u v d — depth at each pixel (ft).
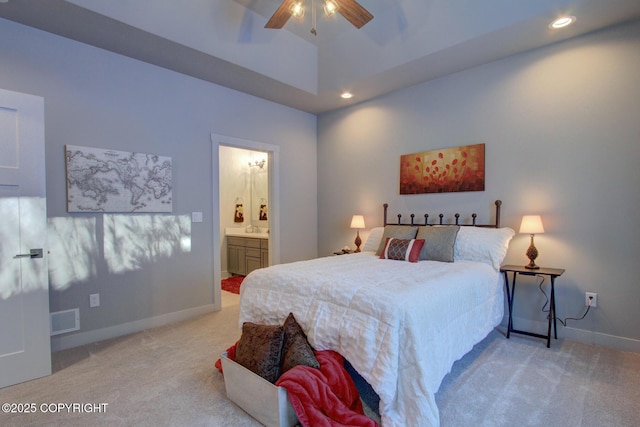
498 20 8.73
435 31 9.94
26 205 7.25
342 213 15.28
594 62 8.90
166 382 7.09
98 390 6.78
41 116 7.45
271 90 12.91
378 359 5.42
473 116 11.08
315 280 7.11
